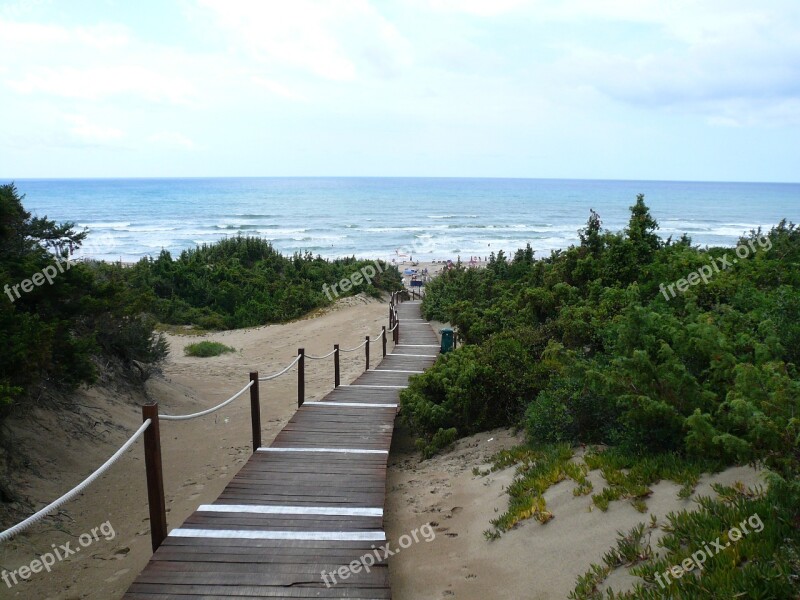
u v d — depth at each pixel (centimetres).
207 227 7950
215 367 1576
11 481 633
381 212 11219
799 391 399
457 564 473
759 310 671
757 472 414
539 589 401
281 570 429
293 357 1783
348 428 841
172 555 449
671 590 323
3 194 759
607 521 437
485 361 902
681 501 421
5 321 625
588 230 1445
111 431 858
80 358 752
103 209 11181
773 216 10538
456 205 13550
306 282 3039
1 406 597
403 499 650
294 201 14350
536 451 648
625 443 536
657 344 586
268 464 680
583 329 880
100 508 655
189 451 874
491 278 2325
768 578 303
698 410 447
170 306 2506
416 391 923
